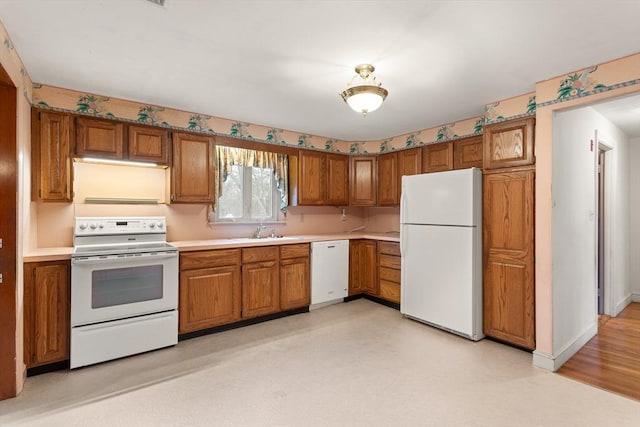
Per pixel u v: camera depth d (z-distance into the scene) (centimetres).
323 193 457
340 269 427
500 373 247
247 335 321
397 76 250
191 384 229
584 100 235
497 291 299
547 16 171
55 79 257
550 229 254
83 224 289
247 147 389
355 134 444
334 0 159
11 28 184
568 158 279
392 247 409
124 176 326
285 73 246
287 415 195
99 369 250
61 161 274
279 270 372
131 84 268
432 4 161
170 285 291
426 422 189
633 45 202
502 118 298
